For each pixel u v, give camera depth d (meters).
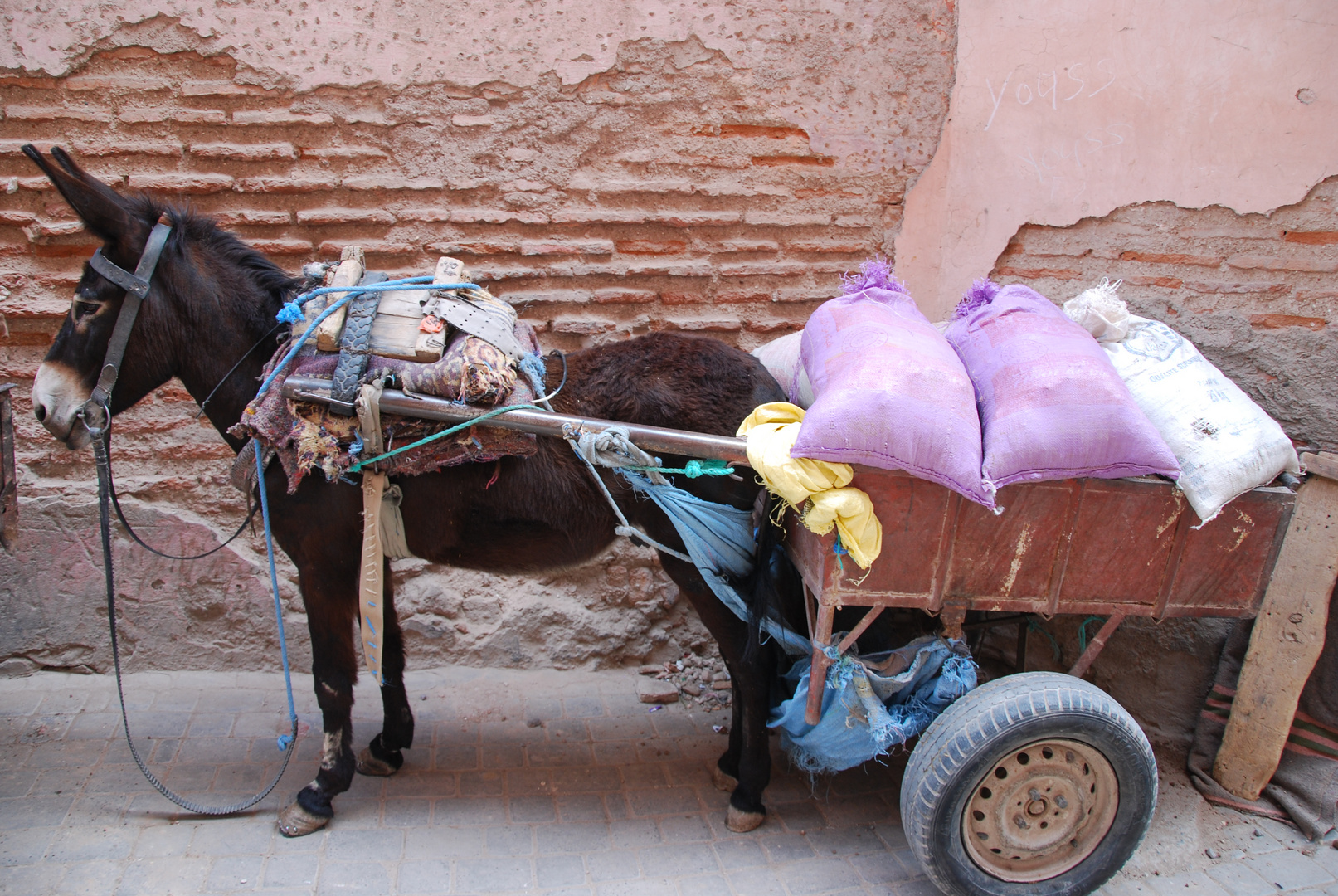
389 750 3.24
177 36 3.42
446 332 2.74
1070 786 2.56
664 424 2.76
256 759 3.29
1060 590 2.50
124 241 2.67
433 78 3.58
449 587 3.94
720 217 3.85
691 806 3.18
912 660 2.66
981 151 3.91
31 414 3.58
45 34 3.35
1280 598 3.06
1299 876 2.85
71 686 3.68
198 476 3.70
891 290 2.75
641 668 4.07
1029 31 3.74
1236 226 3.50
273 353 2.82
